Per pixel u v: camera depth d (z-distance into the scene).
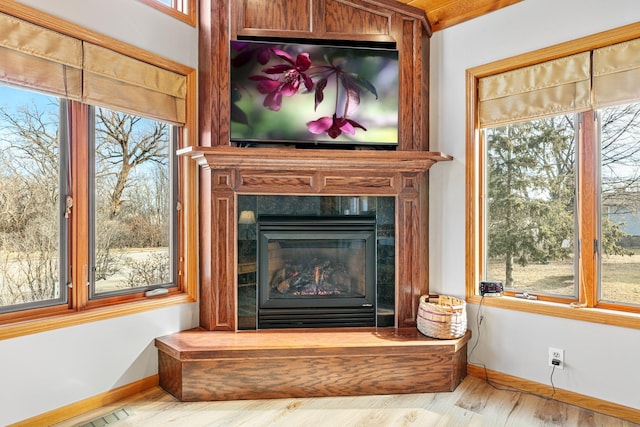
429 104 3.15
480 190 2.99
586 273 2.53
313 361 2.55
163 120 2.76
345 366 2.57
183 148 2.82
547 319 2.61
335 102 2.88
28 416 2.10
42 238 2.25
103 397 2.42
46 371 2.16
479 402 2.51
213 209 2.83
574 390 2.49
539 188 2.76
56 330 2.21
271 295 2.96
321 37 2.92
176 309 2.82
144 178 2.74
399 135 3.00
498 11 2.82
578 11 2.48
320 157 2.72
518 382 2.72
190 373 2.47
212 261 2.84
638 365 2.27
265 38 2.87
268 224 2.90
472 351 2.94
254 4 2.86
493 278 2.97
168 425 2.20
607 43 2.39
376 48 3.00
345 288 3.08
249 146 2.86
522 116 2.75
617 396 2.33
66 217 2.33
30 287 2.20
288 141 2.83
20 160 2.16
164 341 2.61
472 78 2.95
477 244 2.97
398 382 2.61
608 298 2.48
